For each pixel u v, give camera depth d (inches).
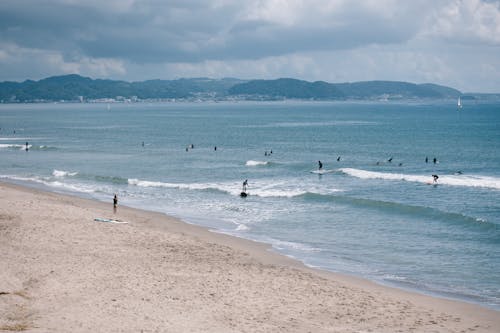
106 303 765.3
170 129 5777.6
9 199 1594.5
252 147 3814.0
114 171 2657.5
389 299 858.8
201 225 1464.1
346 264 1112.2
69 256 995.9
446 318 781.9
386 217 1573.6
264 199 1871.3
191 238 1243.8
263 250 1197.1
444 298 896.3
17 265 919.0
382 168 2741.1
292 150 3595.0
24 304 748.6
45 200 1667.1
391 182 2244.1
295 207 1731.1
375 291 913.5
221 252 1122.7
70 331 662.5
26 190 1984.5
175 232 1337.4
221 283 884.0
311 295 848.3
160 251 1082.7
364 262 1129.4
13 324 673.0
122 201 1847.9
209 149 3683.6
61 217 1348.4
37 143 4138.8
